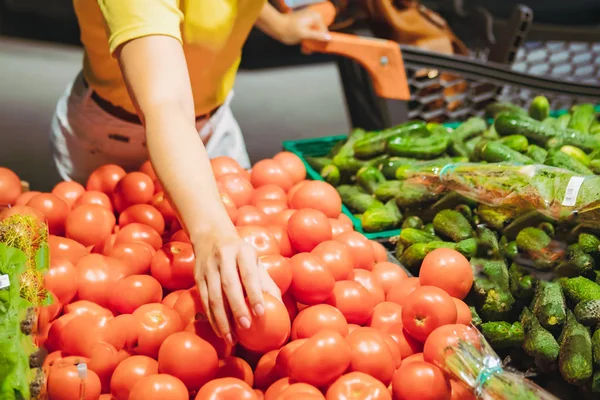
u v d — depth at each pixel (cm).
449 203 201
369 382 129
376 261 189
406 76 281
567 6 665
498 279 167
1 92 589
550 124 244
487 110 275
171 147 135
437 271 162
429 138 243
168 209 192
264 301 134
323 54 718
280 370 140
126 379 134
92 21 197
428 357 139
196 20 193
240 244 129
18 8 715
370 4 325
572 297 160
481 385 129
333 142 284
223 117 255
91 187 211
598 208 164
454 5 367
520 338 159
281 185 217
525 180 180
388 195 227
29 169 465
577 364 144
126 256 165
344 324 146
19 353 128
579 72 377
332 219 192
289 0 283
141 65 140
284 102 607
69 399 130
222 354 142
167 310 146
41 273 143
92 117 238
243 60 702
